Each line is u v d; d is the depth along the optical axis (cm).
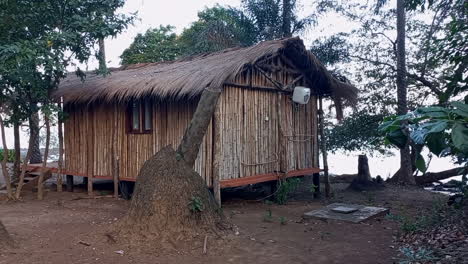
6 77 849
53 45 865
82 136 1138
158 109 978
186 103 923
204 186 638
